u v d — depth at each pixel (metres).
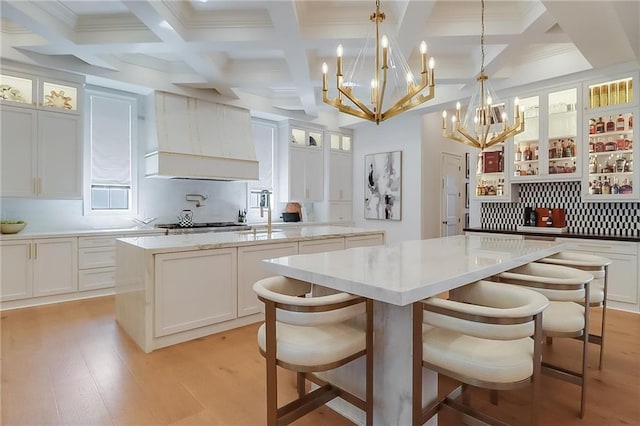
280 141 6.80
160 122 4.91
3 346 2.90
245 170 5.59
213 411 2.04
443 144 6.93
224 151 5.40
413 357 1.48
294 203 6.84
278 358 1.55
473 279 1.72
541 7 3.04
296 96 6.20
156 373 2.47
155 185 5.47
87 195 4.89
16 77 4.02
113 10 3.46
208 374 2.46
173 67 5.02
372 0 3.25
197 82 4.98
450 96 5.27
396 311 1.68
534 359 1.37
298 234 3.98
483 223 5.51
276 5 2.97
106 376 2.42
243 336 3.15
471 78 4.47
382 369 1.75
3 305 3.85
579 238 4.16
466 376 1.39
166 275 2.90
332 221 7.11
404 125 6.57
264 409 2.06
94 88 4.84
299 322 1.45
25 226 4.35
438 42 3.57
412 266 1.85
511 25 3.35
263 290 1.60
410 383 1.63
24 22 3.23
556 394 2.21
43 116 4.20
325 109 6.36
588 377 2.40
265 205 6.61
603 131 4.15
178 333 2.99
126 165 5.19
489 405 2.11
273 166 6.80
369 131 7.23
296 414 1.60
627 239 3.81
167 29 3.30
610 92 4.11
